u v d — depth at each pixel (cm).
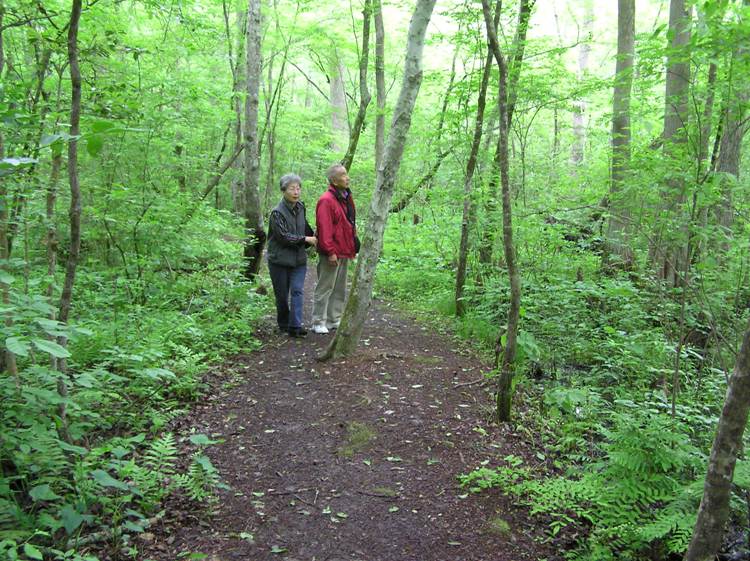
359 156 1619
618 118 815
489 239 766
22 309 278
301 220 632
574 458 371
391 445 378
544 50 656
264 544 271
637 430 310
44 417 292
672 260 607
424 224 1031
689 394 497
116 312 541
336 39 1252
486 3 364
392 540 280
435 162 930
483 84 650
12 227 435
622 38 898
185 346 538
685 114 512
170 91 661
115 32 511
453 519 299
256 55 829
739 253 502
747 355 190
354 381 489
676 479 319
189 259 761
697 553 211
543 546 281
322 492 320
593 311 659
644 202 553
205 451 360
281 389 471
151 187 679
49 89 570
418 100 1193
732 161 687
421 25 470
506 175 380
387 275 1000
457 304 733
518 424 420
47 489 250
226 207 1625
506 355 408
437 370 529
